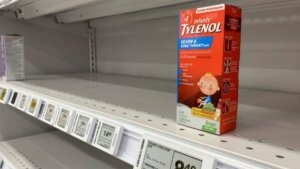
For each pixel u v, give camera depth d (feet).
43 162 4.43
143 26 5.15
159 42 4.85
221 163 1.28
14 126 5.66
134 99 2.76
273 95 2.95
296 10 2.98
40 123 6.01
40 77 5.25
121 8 4.14
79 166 4.22
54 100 2.82
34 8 4.78
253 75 3.47
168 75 4.77
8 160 4.53
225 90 1.48
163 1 3.57
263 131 1.59
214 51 1.45
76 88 3.63
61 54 6.28
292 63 3.09
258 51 3.39
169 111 2.17
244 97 2.81
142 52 5.27
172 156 1.47
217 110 1.48
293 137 1.48
